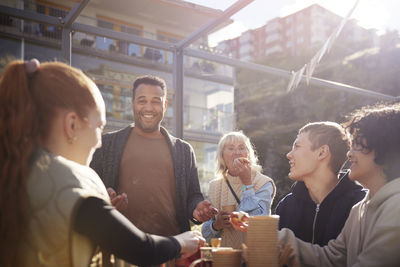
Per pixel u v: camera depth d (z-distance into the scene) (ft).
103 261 3.21
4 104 2.87
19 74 2.93
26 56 43.04
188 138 55.42
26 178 2.76
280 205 6.47
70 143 3.08
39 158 2.85
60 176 2.83
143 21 59.82
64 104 3.00
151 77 7.36
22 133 2.84
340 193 5.57
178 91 10.84
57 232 2.70
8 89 2.89
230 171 7.86
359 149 4.40
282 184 36.24
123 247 2.88
